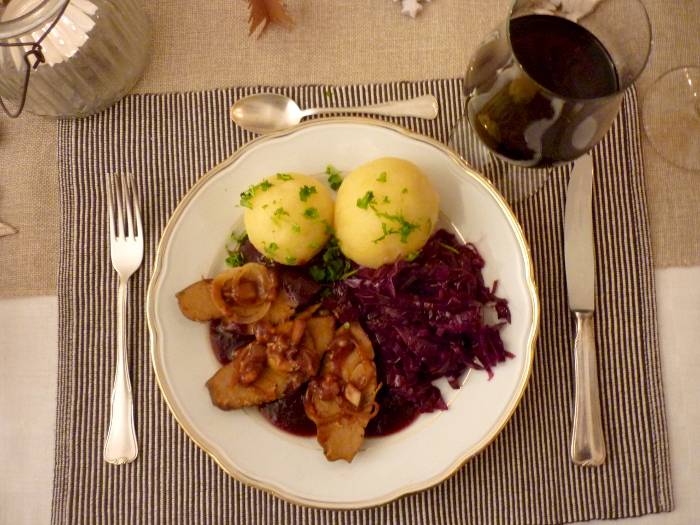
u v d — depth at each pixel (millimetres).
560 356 443
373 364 423
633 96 471
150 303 422
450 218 443
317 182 421
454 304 419
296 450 417
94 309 451
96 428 437
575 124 353
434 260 436
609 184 463
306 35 486
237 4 488
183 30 487
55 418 448
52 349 456
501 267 432
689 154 468
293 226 403
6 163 478
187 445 435
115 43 438
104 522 428
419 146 440
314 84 479
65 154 468
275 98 467
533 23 375
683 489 435
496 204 433
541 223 458
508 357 423
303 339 427
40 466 443
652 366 446
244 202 412
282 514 429
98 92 453
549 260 454
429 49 485
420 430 421
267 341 424
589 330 439
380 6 489
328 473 411
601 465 434
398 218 396
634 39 362
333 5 489
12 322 458
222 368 424
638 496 432
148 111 472
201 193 434
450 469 406
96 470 432
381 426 424
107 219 462
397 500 423
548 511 430
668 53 484
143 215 461
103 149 469
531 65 369
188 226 434
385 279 417
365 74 482
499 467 433
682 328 452
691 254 459
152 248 456
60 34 419
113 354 446
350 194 405
